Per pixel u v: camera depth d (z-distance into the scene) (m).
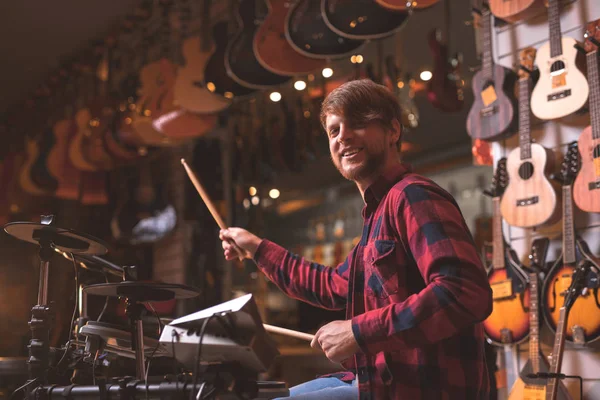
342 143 1.79
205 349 1.62
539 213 2.86
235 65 4.31
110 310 2.62
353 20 3.61
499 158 3.19
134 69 6.29
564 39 2.84
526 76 2.96
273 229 9.03
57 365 2.26
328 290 2.14
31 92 7.38
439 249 1.53
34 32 6.06
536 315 2.80
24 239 2.33
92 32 6.10
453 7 5.00
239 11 4.40
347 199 9.04
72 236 2.23
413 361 1.61
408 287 1.66
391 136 1.83
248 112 6.02
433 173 8.51
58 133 6.56
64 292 3.16
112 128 5.75
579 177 2.72
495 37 3.23
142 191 6.29
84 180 6.61
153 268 6.70
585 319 2.64
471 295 1.48
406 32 5.42
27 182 6.60
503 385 3.03
